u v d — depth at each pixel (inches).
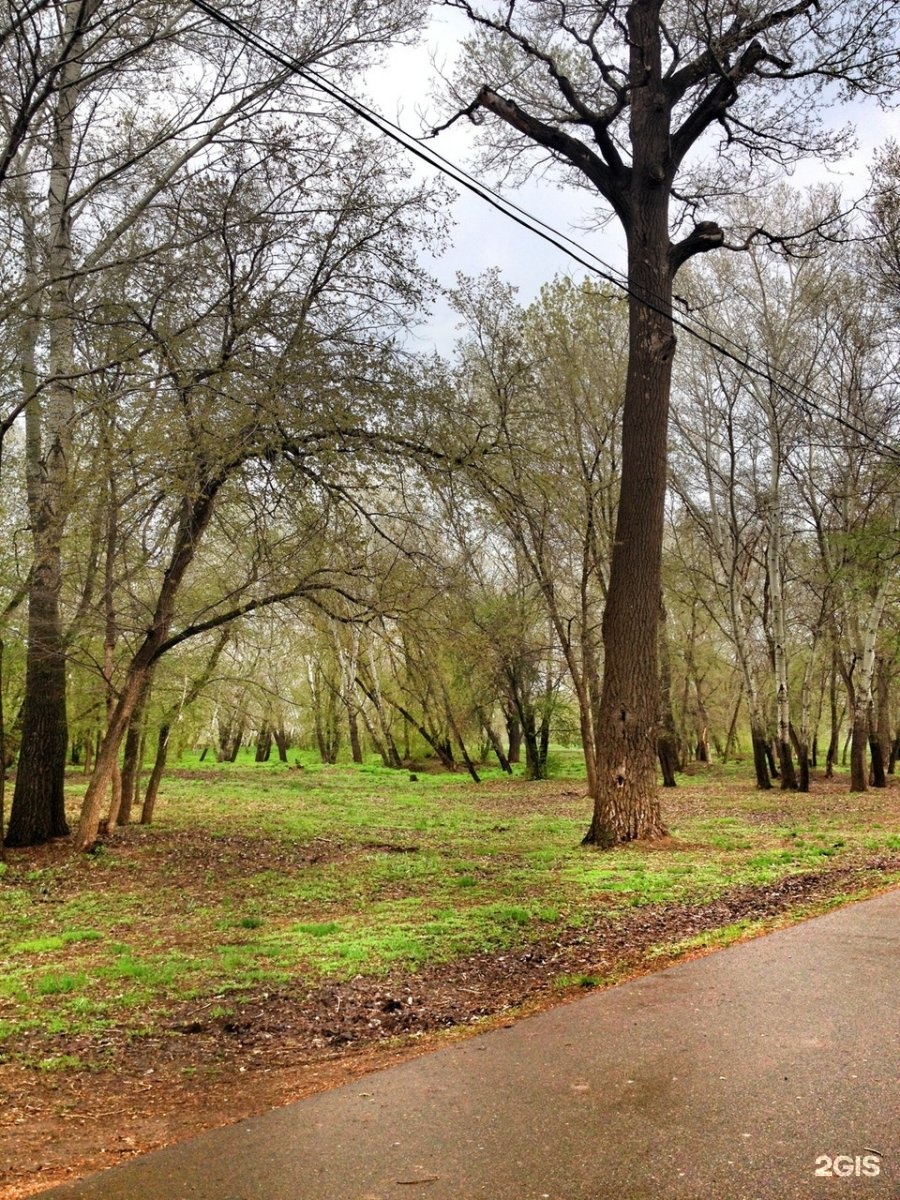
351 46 498.9
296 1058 213.3
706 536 1243.8
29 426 575.5
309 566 531.8
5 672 652.7
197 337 470.6
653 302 561.3
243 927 375.9
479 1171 137.9
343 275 497.7
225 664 844.0
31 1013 259.3
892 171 722.8
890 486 829.2
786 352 1021.8
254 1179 140.5
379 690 1519.4
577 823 747.4
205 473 457.7
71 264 515.8
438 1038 217.0
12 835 641.0
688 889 398.0
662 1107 158.6
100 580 594.6
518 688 1418.6
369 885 467.8
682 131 571.5
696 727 1868.8
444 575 554.6
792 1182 128.6
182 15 464.1
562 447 856.9
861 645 1133.7
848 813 759.7
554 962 290.7
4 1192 142.7
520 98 600.4
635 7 566.6
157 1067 211.5
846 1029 194.9
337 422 452.8
